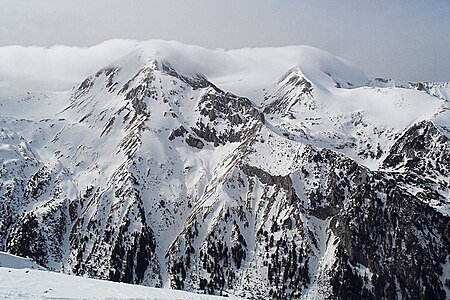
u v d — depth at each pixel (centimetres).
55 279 6122
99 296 5531
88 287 5900
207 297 6166
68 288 5741
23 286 5603
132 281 14288
